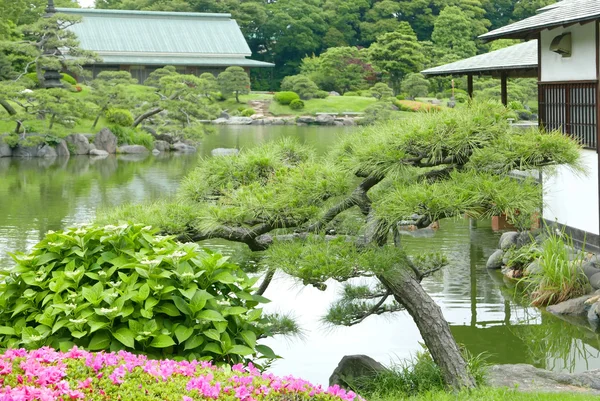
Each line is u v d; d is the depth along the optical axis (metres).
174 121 39.00
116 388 3.97
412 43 65.19
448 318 10.32
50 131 35.41
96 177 26.28
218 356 5.13
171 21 68.81
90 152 35.72
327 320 7.72
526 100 49.72
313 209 6.38
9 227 16.41
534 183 6.66
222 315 5.18
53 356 4.27
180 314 5.17
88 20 66.25
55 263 5.43
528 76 18.59
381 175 6.46
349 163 6.54
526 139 6.28
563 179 12.95
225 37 68.50
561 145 6.18
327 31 83.31
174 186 23.67
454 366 6.67
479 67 17.08
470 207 5.90
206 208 6.65
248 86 64.50
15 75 43.94
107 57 63.84
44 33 40.38
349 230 7.04
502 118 6.36
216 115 39.28
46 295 5.22
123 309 4.99
